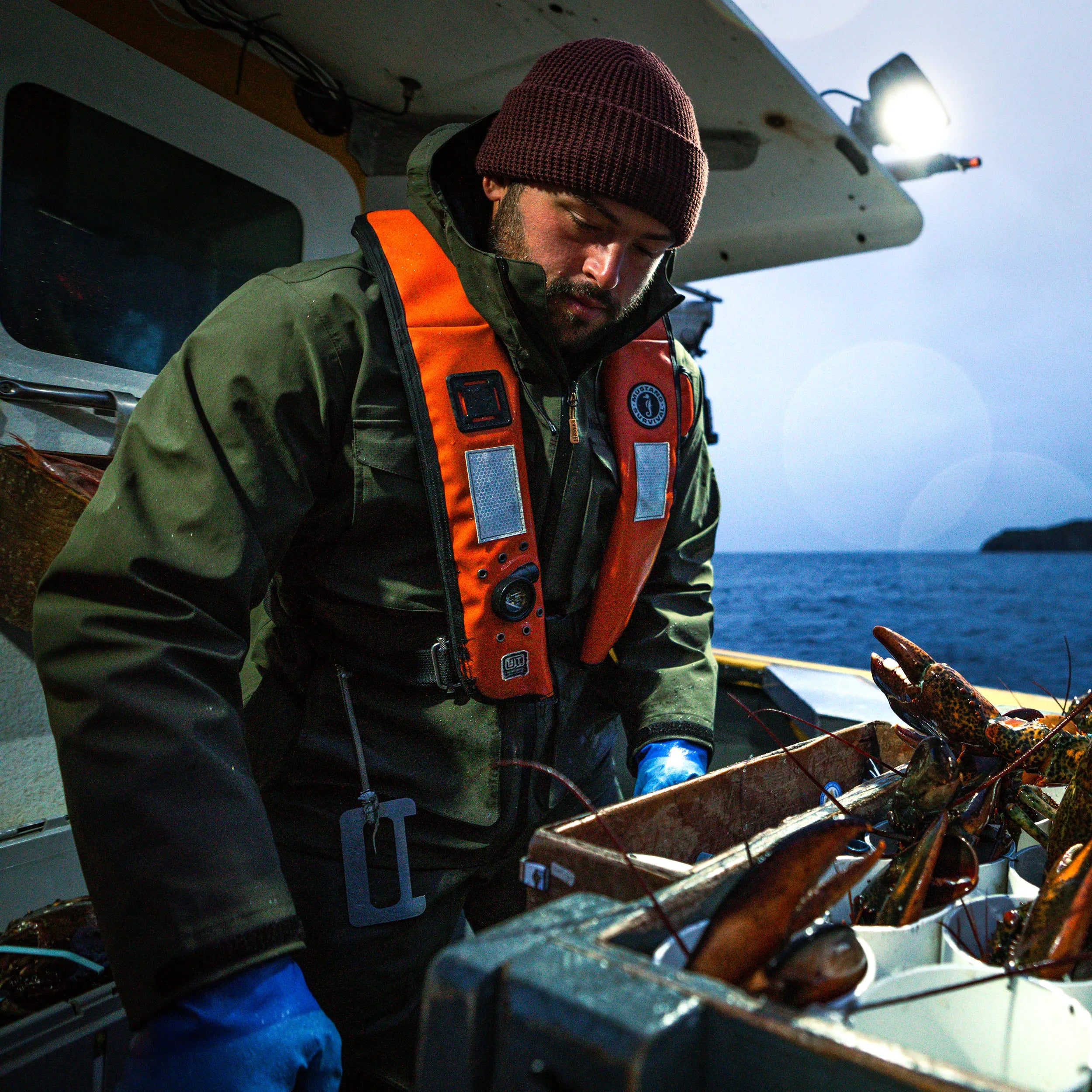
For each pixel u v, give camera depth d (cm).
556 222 107
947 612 8900
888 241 299
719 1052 46
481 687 115
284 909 90
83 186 198
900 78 256
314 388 106
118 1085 83
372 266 114
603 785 145
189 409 100
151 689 92
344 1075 124
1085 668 6275
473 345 113
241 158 224
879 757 120
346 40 225
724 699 274
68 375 197
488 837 121
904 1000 54
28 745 188
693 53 213
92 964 135
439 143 114
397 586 115
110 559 95
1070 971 63
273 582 126
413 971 122
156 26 203
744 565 13012
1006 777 90
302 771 120
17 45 181
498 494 113
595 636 131
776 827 83
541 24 210
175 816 87
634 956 50
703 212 302
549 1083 45
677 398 140
